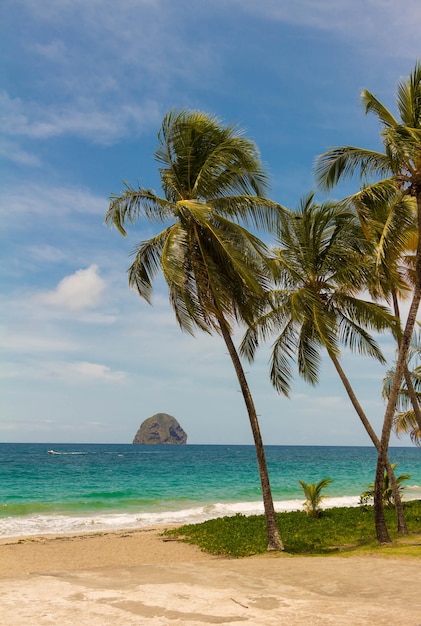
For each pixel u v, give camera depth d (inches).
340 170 609.9
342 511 880.9
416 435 933.2
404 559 437.1
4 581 299.6
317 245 636.7
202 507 1152.8
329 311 644.7
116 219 579.8
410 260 733.3
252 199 542.0
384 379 880.3
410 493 1462.8
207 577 326.0
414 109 542.9
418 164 527.8
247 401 550.9
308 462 3499.0
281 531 697.6
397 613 237.3
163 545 679.7
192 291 550.3
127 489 1582.2
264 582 312.7
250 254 541.0
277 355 684.1
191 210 487.2
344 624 218.1
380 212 608.4
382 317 597.0
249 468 2709.2
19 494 1429.6
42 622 215.2
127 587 288.0
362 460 3981.3
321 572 350.0
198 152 569.9
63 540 729.6
